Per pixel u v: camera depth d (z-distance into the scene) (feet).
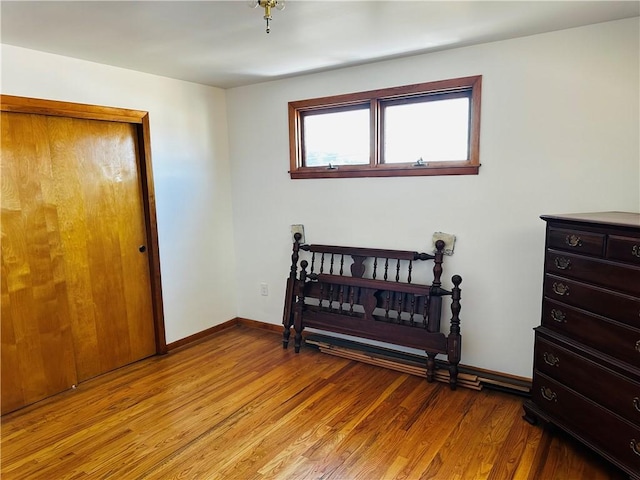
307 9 6.75
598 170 8.14
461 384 9.59
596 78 7.94
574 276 6.86
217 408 8.88
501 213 9.21
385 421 8.27
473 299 9.78
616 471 6.68
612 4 6.84
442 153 9.93
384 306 10.50
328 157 11.69
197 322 12.84
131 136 10.89
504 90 8.82
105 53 9.01
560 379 7.20
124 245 10.91
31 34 7.70
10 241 8.68
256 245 13.38
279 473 6.84
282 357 11.50
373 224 10.95
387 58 9.86
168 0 6.25
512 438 7.61
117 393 9.61
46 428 8.24
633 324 5.96
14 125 8.61
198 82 12.11
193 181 12.37
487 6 6.81
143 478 6.79
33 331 9.14
